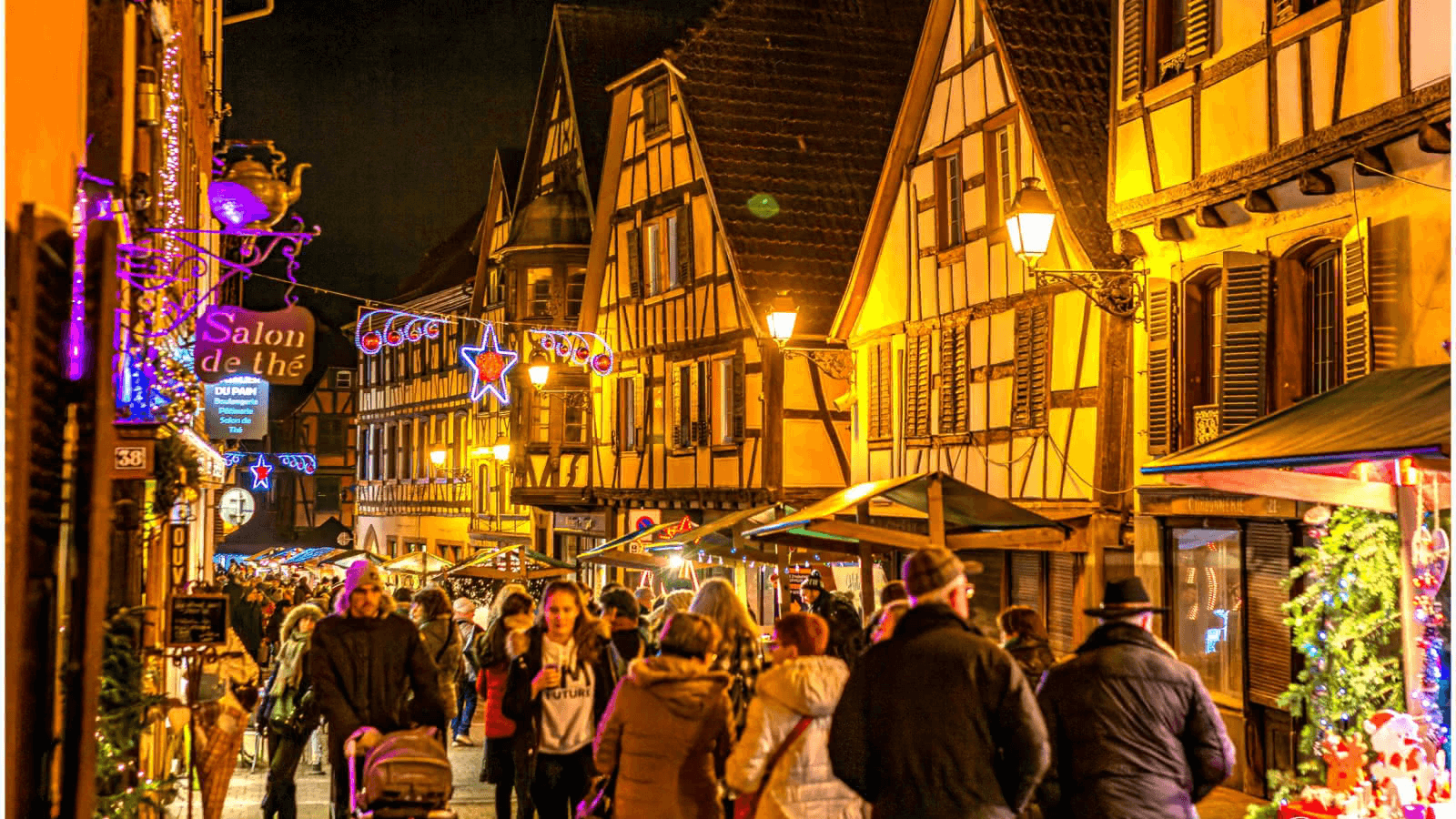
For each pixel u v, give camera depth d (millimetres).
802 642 6492
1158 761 5648
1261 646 12695
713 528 18266
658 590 27406
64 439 6816
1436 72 10156
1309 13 11781
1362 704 9117
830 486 24656
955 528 12898
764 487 24438
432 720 8359
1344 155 11242
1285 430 9555
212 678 9570
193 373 10734
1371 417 8961
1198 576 13859
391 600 8430
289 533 52781
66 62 6742
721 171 25906
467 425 44625
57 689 6688
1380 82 10852
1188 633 14047
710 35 27062
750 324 24875
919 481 11625
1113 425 15281
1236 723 13078
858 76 27859
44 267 6211
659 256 28750
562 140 35812
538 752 8180
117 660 6980
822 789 6266
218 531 51531
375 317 54812
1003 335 18109
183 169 12070
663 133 28172
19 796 5754
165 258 9016
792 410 24531
